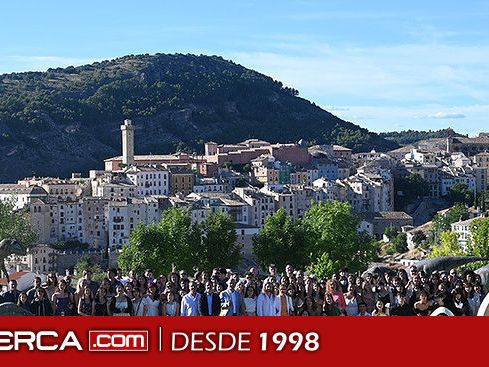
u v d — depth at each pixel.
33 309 62.31
